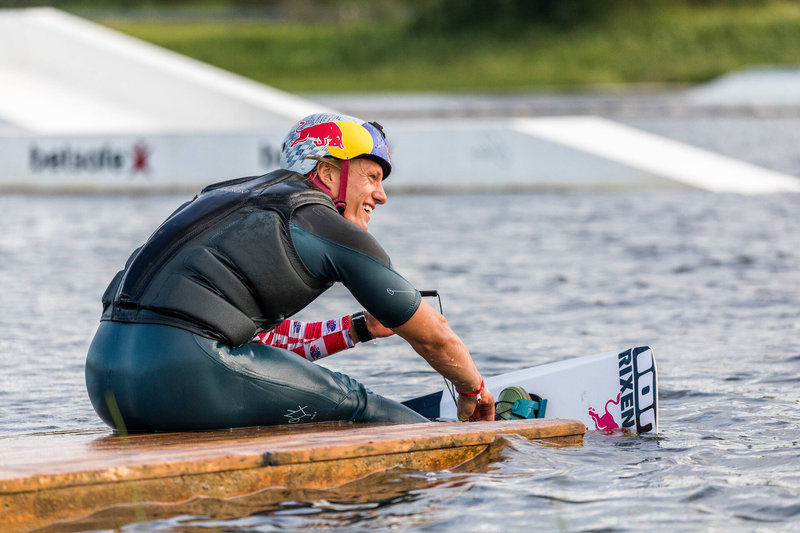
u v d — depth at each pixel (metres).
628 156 59.09
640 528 10.40
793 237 38.66
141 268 13.34
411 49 174.88
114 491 10.63
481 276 31.50
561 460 12.85
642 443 14.02
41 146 60.84
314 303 28.28
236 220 13.24
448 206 51.25
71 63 74.00
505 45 172.75
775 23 170.62
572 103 125.81
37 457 11.27
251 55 178.00
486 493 11.44
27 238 40.59
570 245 37.69
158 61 73.56
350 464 11.89
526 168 59.34
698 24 172.38
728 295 27.83
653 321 24.69
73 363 20.78
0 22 74.56
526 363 20.47
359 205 14.14
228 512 10.70
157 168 60.31
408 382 19.17
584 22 175.62
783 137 88.81
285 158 14.23
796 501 11.23
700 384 18.25
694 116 115.00
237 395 13.19
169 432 13.24
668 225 42.84
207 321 12.98
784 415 15.84
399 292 13.31
